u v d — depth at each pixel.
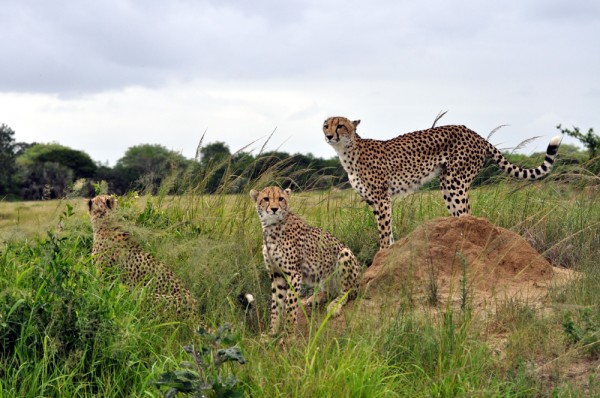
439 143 10.58
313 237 8.49
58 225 8.62
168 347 6.53
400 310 7.06
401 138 10.65
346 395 5.41
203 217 10.03
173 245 8.64
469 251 8.66
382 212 10.35
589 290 7.66
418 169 10.58
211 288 7.92
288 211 8.42
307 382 5.54
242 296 7.97
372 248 10.14
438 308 7.55
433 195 12.16
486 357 6.25
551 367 6.12
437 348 6.36
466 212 10.66
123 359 6.30
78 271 7.07
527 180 11.40
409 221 10.95
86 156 57.62
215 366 5.51
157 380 5.59
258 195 8.23
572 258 9.62
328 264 8.55
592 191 11.38
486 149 10.82
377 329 6.81
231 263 8.44
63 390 5.86
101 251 8.46
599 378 5.90
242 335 6.80
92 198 8.93
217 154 11.44
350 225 11.15
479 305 7.67
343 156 10.36
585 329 6.54
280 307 7.62
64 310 6.38
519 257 8.71
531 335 6.62
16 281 6.66
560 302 7.52
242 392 5.30
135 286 7.88
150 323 7.07
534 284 8.36
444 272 8.50
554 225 10.54
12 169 49.59
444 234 8.83
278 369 6.03
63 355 6.21
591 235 9.91
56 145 60.62
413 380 6.03
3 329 6.19
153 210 10.01
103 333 6.36
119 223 8.37
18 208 9.30
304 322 8.14
